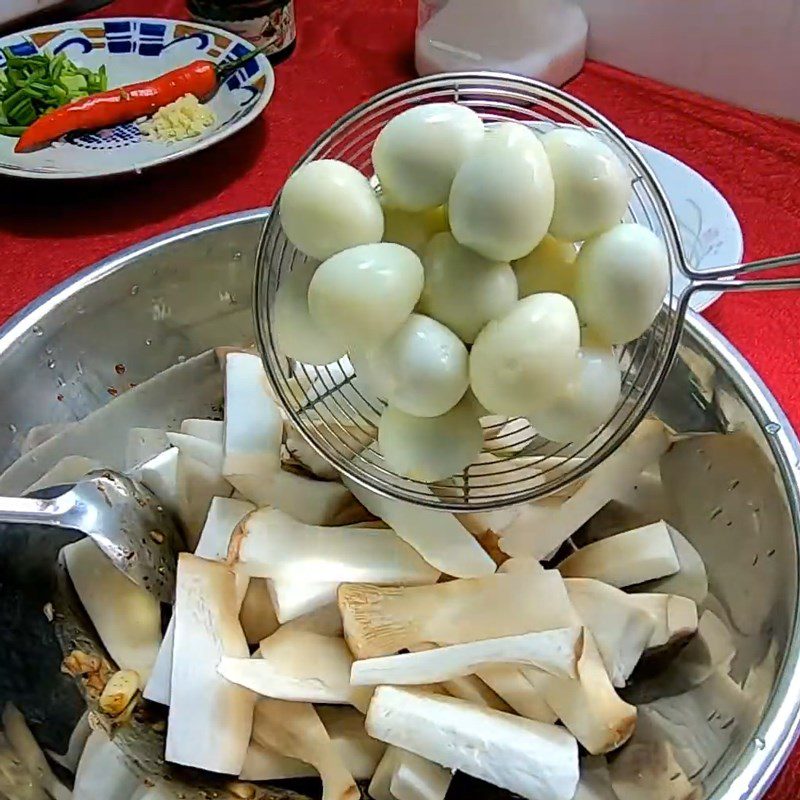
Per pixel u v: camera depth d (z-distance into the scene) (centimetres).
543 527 28
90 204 42
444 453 24
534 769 24
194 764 25
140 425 33
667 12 46
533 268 24
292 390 29
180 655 26
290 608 26
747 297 37
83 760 25
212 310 34
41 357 30
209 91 47
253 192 43
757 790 20
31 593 28
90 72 48
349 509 30
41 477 31
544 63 47
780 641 23
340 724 26
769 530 25
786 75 45
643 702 27
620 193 23
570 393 24
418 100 33
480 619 26
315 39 52
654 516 30
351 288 22
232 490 30
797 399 34
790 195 42
